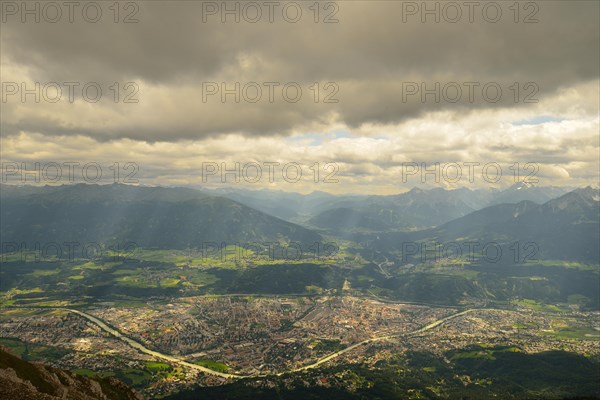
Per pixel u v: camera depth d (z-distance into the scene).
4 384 96.50
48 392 108.19
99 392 137.88
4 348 125.06
